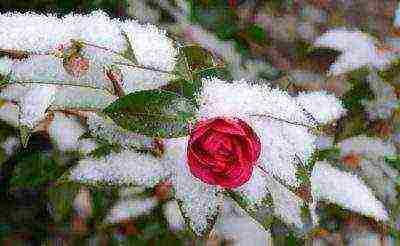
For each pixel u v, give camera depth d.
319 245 1.08
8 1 1.20
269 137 0.79
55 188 1.06
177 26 1.15
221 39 1.21
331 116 0.93
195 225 0.79
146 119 0.75
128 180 0.83
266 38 1.26
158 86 0.78
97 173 0.83
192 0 1.18
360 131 1.07
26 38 0.74
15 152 1.19
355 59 1.08
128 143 0.81
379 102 1.08
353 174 0.97
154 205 1.01
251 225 1.00
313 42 1.18
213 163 0.72
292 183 0.79
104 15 0.77
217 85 0.78
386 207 1.02
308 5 1.34
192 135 0.72
